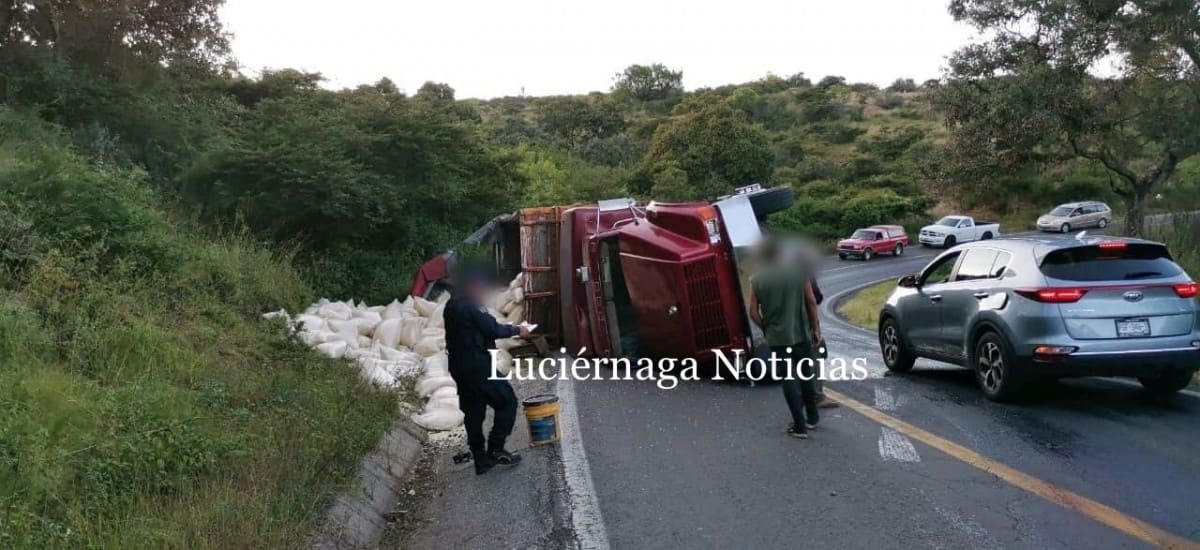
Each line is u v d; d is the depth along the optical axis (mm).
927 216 56594
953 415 8547
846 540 5355
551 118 72688
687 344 10555
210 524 4957
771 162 53812
